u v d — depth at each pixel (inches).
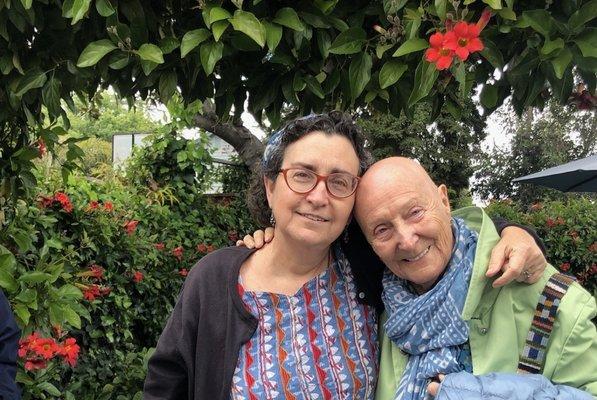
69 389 122.5
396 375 54.7
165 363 57.9
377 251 53.9
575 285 50.9
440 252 52.9
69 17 61.5
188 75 72.6
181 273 173.0
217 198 249.4
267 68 73.1
